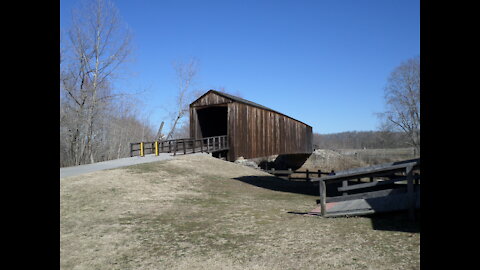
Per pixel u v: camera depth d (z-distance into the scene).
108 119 32.84
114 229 7.38
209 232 6.98
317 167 36.62
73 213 8.81
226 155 22.27
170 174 15.41
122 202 10.19
